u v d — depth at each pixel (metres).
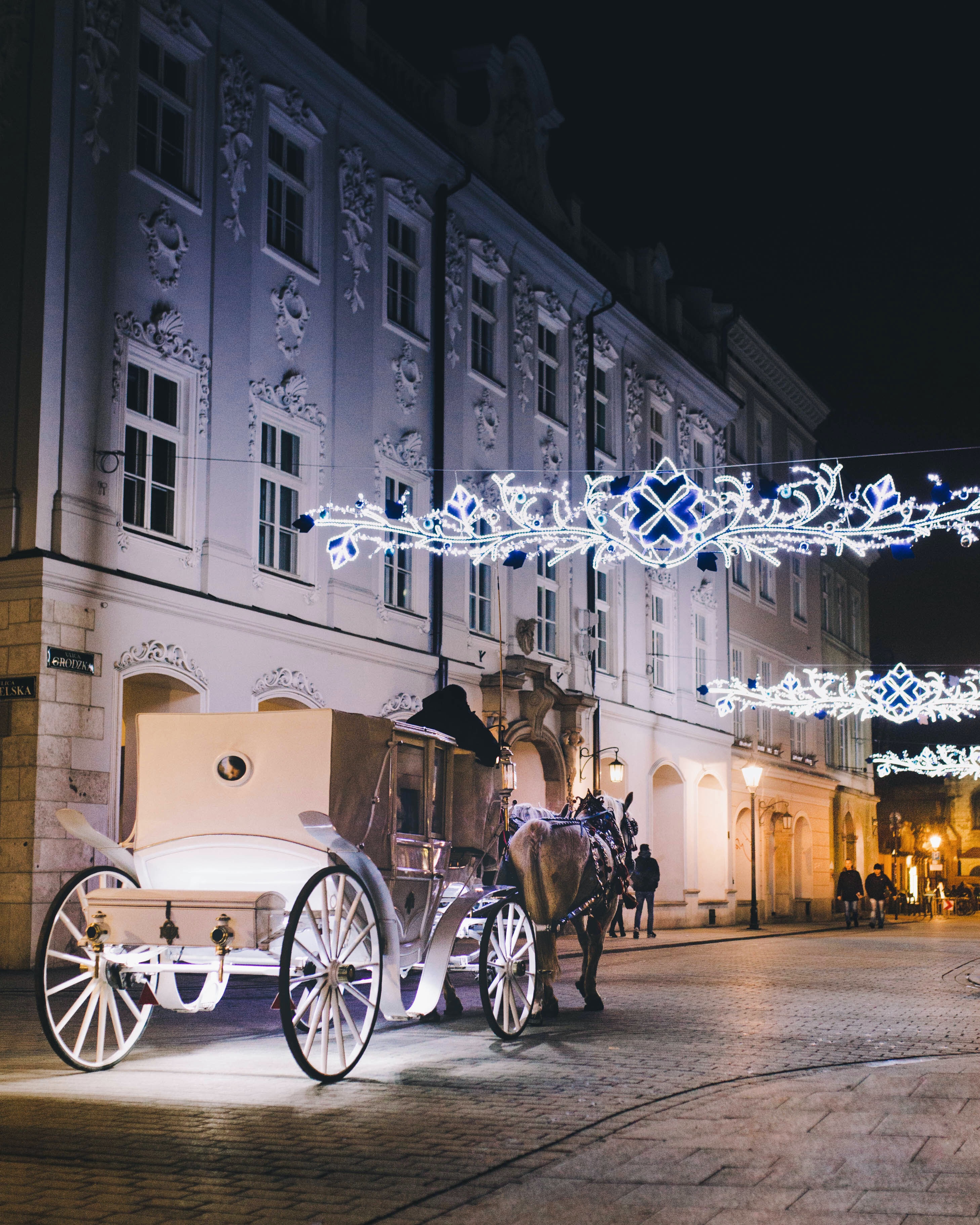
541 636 29.23
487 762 11.24
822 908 48.31
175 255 19.05
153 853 9.32
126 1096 7.86
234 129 20.44
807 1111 7.45
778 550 45.69
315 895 8.53
